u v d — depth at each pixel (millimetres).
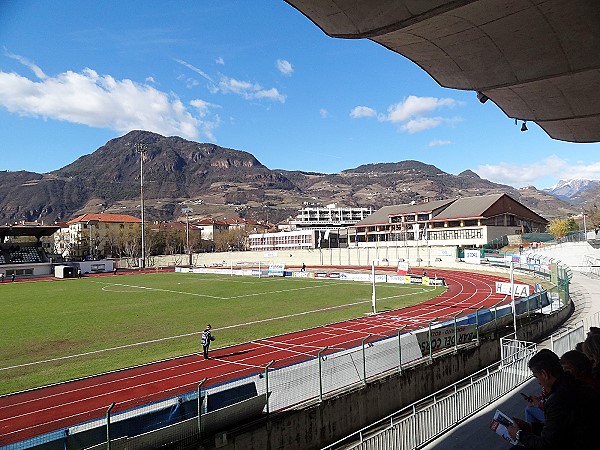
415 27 10172
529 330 26797
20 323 36281
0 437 14664
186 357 24750
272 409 14695
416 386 19328
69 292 59000
